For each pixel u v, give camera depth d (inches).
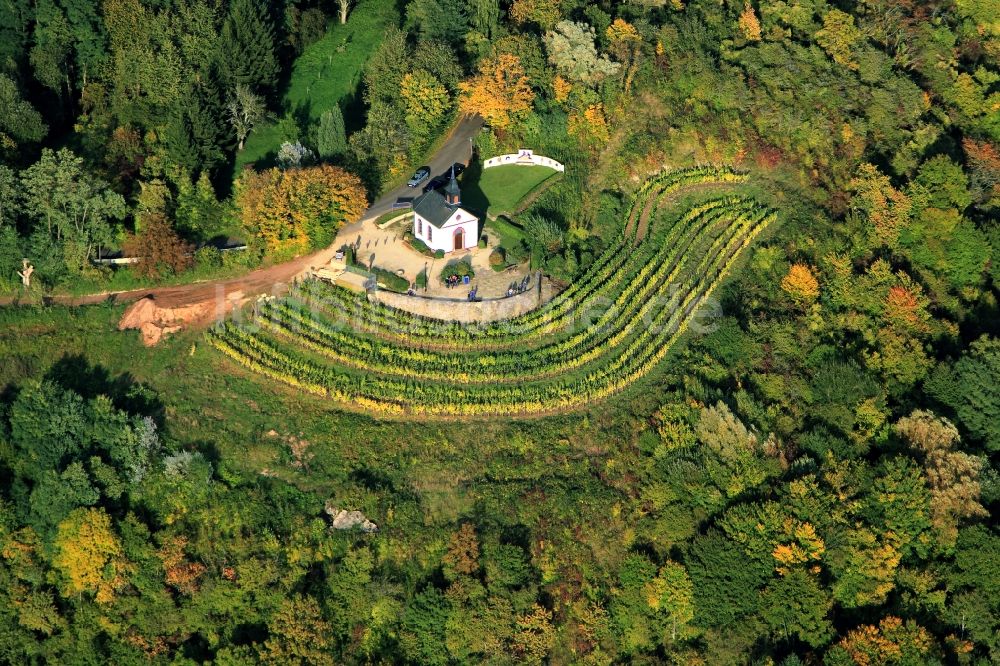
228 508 6279.5
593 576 6294.3
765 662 5949.8
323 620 5994.1
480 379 6865.2
